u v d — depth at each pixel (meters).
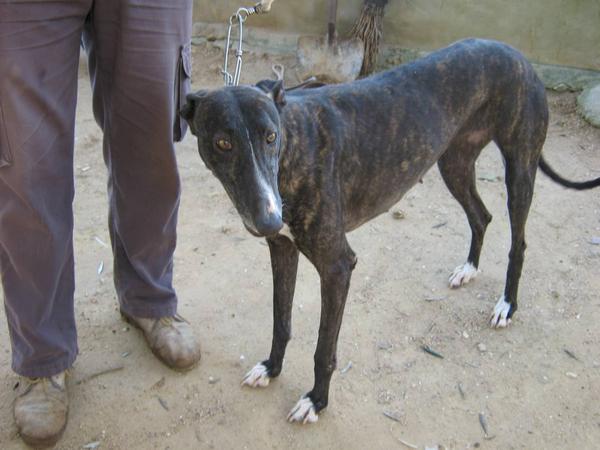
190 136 4.86
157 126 2.26
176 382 2.71
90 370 2.75
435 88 2.58
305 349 2.89
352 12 5.83
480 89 2.68
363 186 2.44
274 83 2.02
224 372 2.77
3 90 1.95
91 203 3.97
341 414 2.57
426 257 3.53
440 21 5.60
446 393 2.67
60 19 2.00
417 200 4.08
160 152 2.33
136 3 2.02
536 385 2.70
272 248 2.45
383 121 2.43
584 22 5.19
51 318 2.42
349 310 3.12
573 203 4.00
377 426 2.52
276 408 2.60
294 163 2.10
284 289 2.53
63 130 2.17
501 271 3.43
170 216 2.56
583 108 5.02
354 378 2.73
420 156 2.58
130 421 2.53
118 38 2.12
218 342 2.93
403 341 2.94
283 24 6.07
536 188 4.16
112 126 2.33
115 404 2.60
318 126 2.21
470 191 3.19
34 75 1.98
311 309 3.13
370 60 5.65
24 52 1.93
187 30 2.23
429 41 5.71
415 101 2.51
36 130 2.04
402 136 2.48
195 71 5.93
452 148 3.06
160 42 2.12
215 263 3.45
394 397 2.65
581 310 3.12
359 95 2.40
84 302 3.15
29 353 2.40
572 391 2.67
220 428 2.51
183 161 4.50
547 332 3.00
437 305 3.17
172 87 2.24
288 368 2.79
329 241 2.23
